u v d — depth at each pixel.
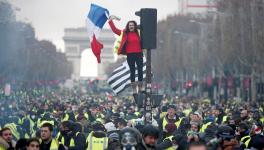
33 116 73.88
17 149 34.31
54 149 35.75
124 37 41.81
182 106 90.25
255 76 153.75
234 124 52.59
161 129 46.97
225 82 185.62
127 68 49.62
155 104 41.72
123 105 95.69
